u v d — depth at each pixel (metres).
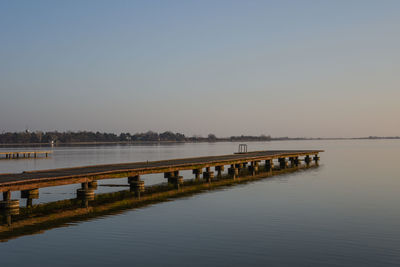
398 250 13.66
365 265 12.22
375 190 28.17
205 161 36.31
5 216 17.69
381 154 88.88
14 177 20.77
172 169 29.67
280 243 14.49
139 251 13.62
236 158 41.00
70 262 12.55
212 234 15.74
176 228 16.70
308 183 32.66
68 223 17.66
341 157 75.38
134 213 19.92
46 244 14.44
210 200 23.86
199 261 12.60
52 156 97.19
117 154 108.31
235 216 19.11
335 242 14.61
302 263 12.40
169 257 12.99
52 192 28.67
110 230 16.39
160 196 25.45
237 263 12.42
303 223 17.59
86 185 21.97
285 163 50.03
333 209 20.81
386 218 18.59
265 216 19.08
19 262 12.55
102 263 12.45
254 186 30.73
